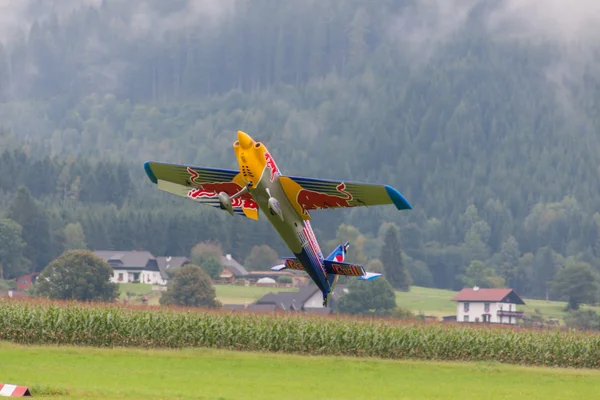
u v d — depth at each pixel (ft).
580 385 376.89
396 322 506.07
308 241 317.22
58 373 317.42
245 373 359.66
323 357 449.06
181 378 326.65
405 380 365.81
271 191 283.59
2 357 365.81
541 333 495.00
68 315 446.60
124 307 482.69
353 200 283.59
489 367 437.99
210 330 457.27
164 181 306.35
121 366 357.20
